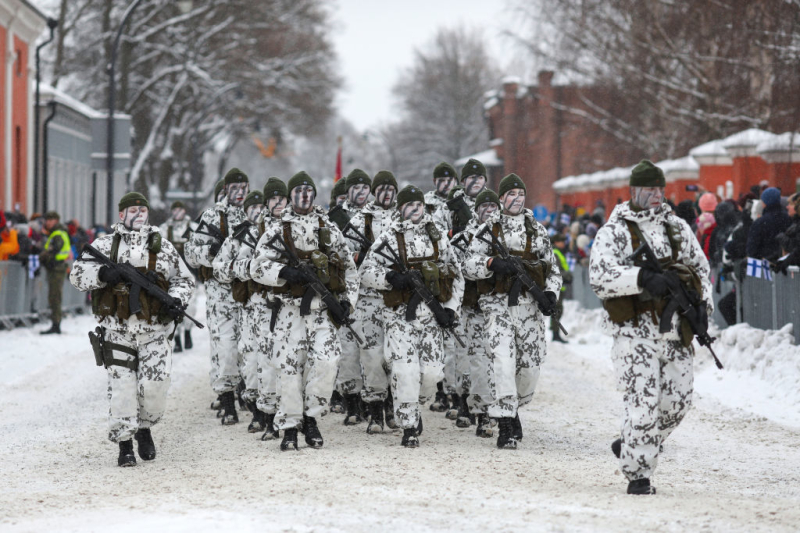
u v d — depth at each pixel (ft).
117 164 133.49
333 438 54.13
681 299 38.45
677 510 36.17
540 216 145.69
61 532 34.40
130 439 47.98
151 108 279.49
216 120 311.47
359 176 60.70
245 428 58.03
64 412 63.31
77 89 271.49
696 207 104.32
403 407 51.21
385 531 33.71
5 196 163.84
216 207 63.10
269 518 35.70
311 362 50.24
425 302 51.16
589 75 187.42
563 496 39.11
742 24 136.15
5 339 102.01
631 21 171.83
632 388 39.27
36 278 118.52
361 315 55.52
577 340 107.24
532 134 353.10
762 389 67.21
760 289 77.05
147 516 36.45
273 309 50.57
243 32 274.16
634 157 197.57
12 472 46.52
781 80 125.39
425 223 52.21
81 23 258.16
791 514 35.58
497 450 50.39
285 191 51.26
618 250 39.47
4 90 162.91
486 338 52.06
